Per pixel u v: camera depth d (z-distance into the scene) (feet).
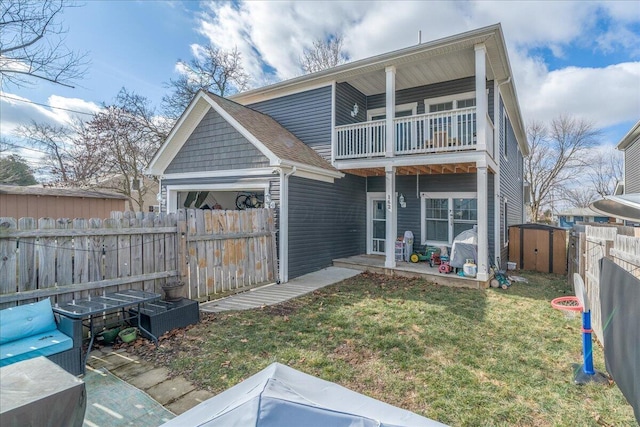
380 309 19.08
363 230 37.78
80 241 14.96
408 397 10.22
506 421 9.07
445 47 26.30
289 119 36.35
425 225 34.91
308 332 15.48
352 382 11.11
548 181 104.01
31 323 11.25
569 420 9.11
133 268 16.94
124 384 10.96
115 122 55.26
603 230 15.48
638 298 7.80
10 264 12.87
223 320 17.16
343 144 32.40
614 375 9.73
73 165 59.06
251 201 37.78
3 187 31.48
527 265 34.94
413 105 35.09
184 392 10.52
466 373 11.64
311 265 29.71
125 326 15.51
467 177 32.71
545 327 16.22
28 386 5.83
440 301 20.94
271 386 5.19
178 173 33.58
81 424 6.17
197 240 20.45
